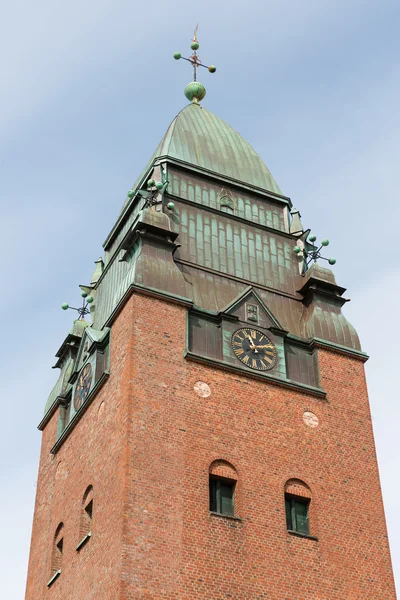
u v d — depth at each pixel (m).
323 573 41.62
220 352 46.28
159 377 43.47
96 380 46.75
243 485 42.38
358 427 47.00
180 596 38.12
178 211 52.12
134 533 38.81
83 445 46.69
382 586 42.59
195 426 42.84
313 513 43.31
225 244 52.16
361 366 49.34
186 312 46.19
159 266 47.16
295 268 53.38
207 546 39.84
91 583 40.53
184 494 40.69
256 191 55.62
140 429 41.66
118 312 46.50
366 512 44.44
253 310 48.75
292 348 48.56
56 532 47.62
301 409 46.12
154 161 54.75
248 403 44.84
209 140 57.59
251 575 40.03
